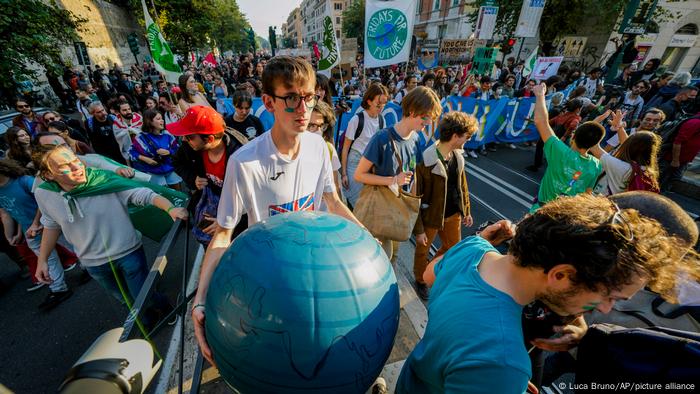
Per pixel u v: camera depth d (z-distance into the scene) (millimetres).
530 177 6422
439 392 891
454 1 24922
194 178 2424
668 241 785
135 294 2510
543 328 1142
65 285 3139
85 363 889
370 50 5727
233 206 1376
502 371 689
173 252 3941
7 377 2426
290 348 749
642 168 2441
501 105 7574
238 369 807
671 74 7305
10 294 3250
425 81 8523
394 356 2004
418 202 2244
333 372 778
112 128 5031
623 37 10422
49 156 1894
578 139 2664
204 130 2094
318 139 1619
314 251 827
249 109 3562
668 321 1576
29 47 6219
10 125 5277
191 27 24312
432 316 936
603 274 695
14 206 2865
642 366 990
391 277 948
